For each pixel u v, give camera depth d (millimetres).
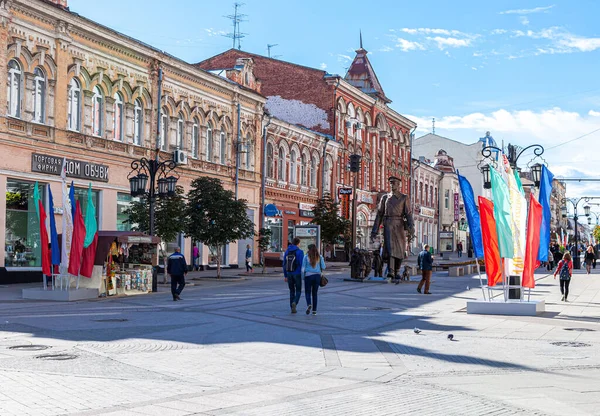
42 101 31000
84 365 10656
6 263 29203
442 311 20016
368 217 67750
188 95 41812
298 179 55625
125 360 11227
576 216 68438
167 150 39906
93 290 24219
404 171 80312
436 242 93312
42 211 24047
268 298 24234
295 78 61688
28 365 10539
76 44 32688
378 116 70875
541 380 9875
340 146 61844
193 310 19797
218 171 45062
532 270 19656
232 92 46438
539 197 20031
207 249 44312
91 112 33844
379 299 24141
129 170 36469
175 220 31000
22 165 29562
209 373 10273
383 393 8898
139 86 37375
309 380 9797
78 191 33156
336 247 58906
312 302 18797
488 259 19766
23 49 29656
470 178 101500
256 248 49656
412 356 12016
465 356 12031
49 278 30766
